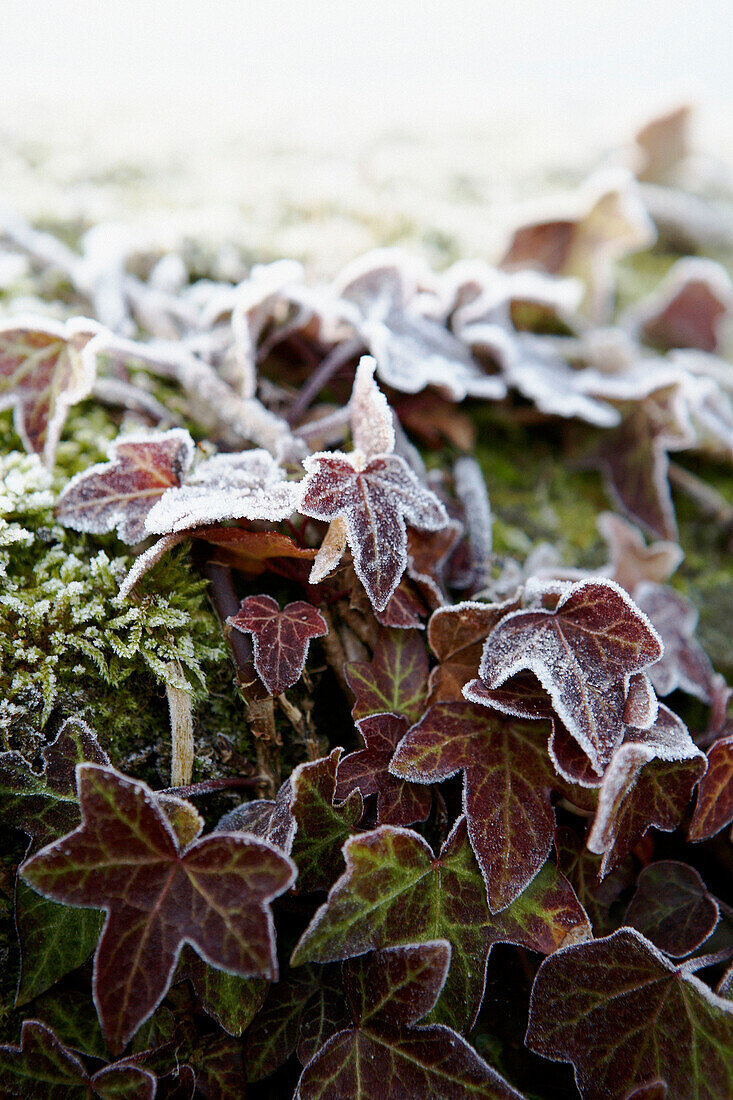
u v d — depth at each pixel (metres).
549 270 0.48
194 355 0.40
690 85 0.56
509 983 0.35
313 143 0.56
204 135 0.55
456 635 0.36
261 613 0.35
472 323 0.43
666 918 0.35
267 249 0.46
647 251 0.60
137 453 0.36
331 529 0.35
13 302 0.42
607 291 0.49
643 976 0.33
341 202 0.49
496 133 0.65
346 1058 0.33
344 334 0.40
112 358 0.40
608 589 0.34
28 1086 0.33
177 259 0.44
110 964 0.32
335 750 0.34
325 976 0.34
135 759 0.36
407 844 0.34
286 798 0.34
